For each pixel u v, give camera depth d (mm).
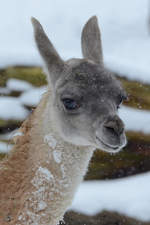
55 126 10938
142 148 20500
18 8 44312
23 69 22609
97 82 10906
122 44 36781
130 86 22203
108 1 45469
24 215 10711
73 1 45719
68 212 17656
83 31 12516
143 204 18172
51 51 11602
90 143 10867
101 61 12195
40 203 10734
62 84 11062
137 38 38531
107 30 40125
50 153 10867
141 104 21953
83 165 11203
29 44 34750
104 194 18562
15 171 10938
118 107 11344
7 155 11531
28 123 11336
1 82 22266
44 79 22328
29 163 10883
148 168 20484
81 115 10742
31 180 10773
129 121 20938
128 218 17906
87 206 17938
